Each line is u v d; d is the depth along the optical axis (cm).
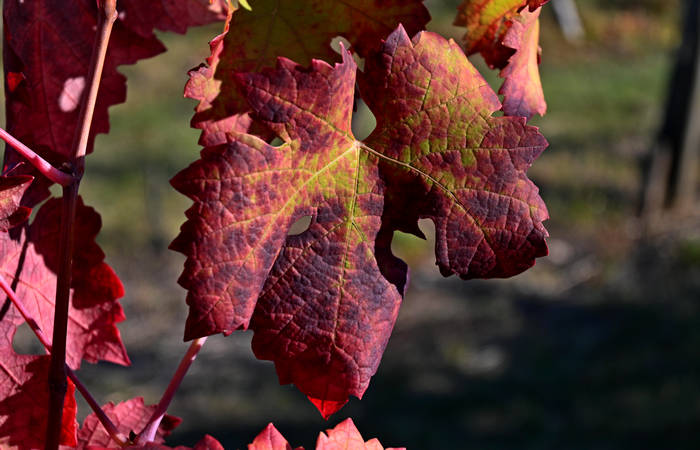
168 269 747
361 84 54
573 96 1225
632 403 461
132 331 654
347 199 53
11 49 61
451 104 53
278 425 510
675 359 514
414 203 54
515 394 512
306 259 53
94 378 579
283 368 54
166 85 1259
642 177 770
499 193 53
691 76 738
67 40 63
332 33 58
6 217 54
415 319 648
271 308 53
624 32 1557
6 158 59
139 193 895
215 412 526
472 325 629
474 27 60
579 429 449
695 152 762
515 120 53
